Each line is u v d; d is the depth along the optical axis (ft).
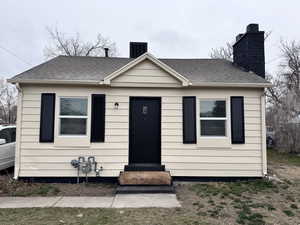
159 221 13.73
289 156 42.98
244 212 15.33
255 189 20.92
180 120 24.63
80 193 20.03
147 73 24.57
